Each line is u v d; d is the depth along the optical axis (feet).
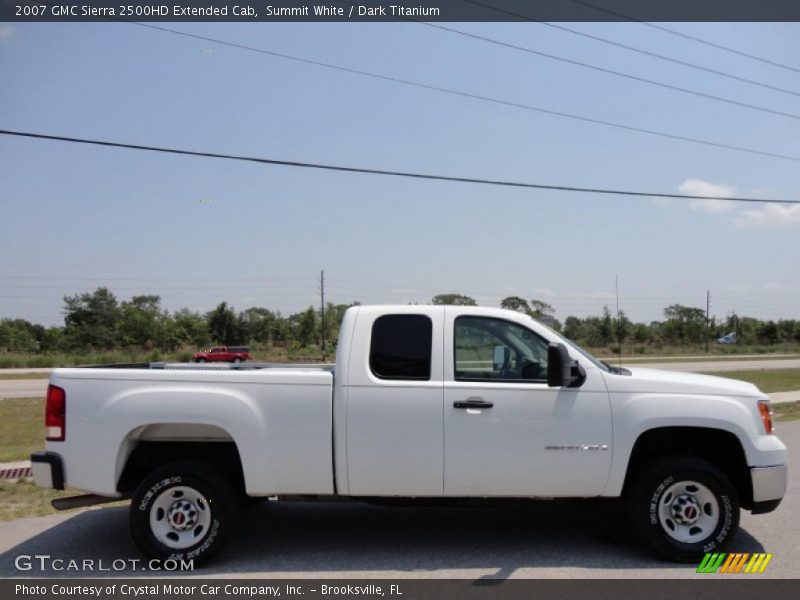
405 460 17.33
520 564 17.34
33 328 238.48
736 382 18.78
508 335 18.16
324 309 233.35
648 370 19.95
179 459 18.62
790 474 27.86
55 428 17.57
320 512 22.48
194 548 17.28
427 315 18.03
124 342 216.54
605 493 17.48
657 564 17.28
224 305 237.25
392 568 17.12
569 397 17.48
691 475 17.44
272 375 17.58
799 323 273.75
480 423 17.34
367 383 17.46
